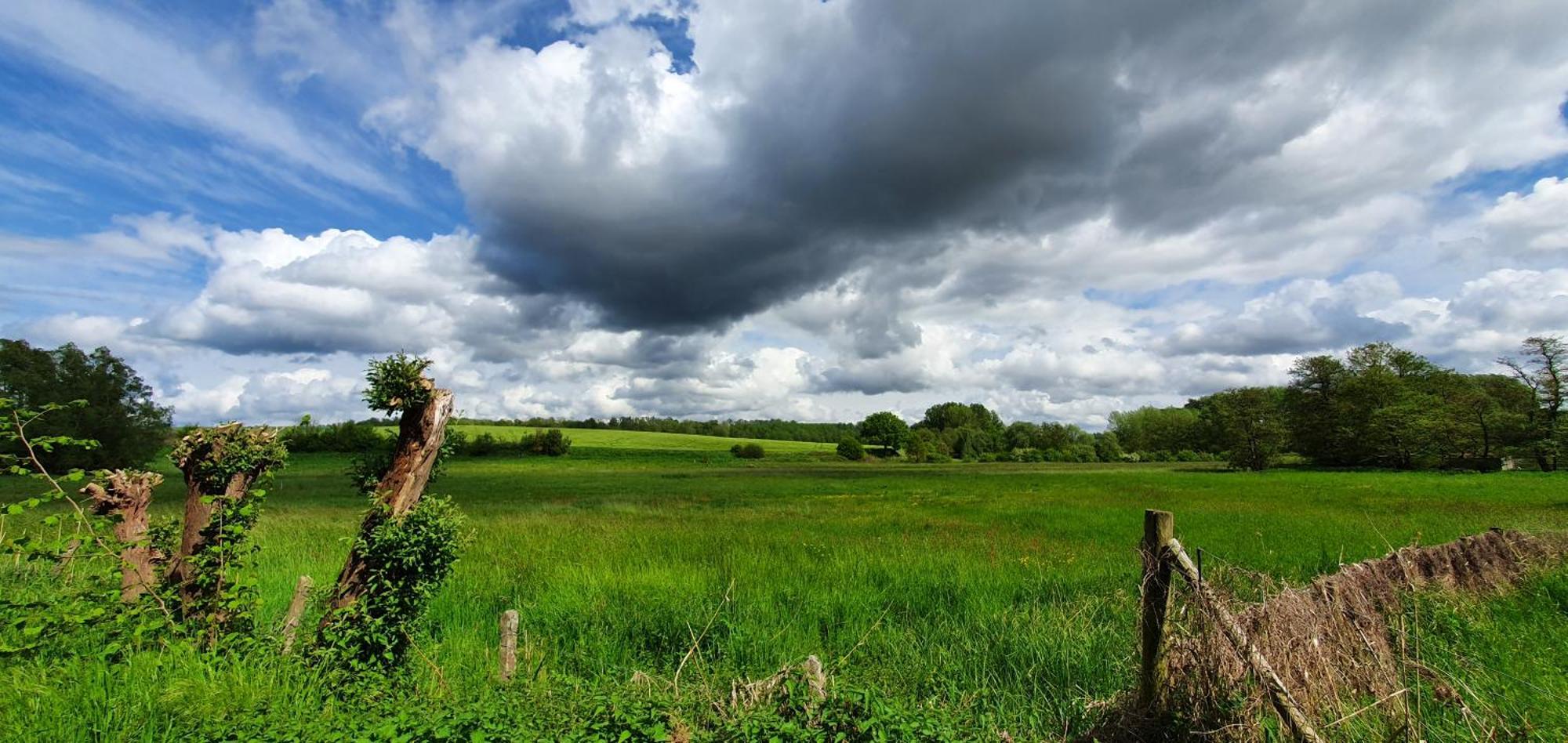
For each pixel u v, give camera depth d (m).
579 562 14.53
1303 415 90.88
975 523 23.84
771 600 10.68
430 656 7.43
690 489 48.44
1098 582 12.12
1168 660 5.31
